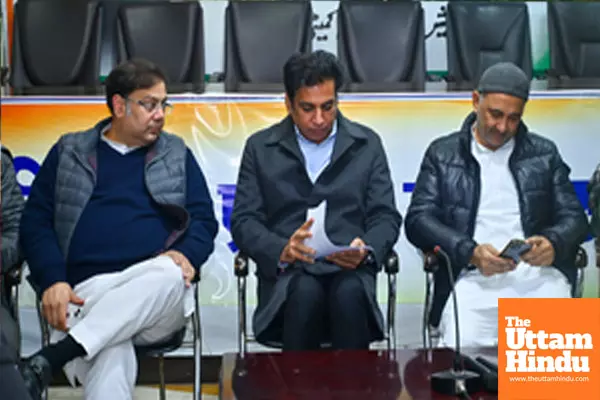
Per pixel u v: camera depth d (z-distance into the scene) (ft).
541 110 10.82
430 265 9.55
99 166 9.29
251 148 9.87
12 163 9.87
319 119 9.62
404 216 10.90
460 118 10.83
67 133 10.21
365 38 12.96
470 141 10.71
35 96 10.88
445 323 10.18
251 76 12.82
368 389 6.47
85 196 9.18
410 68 12.95
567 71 13.12
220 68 14.10
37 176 9.31
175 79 12.87
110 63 13.52
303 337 8.53
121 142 9.39
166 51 12.92
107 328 7.88
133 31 12.94
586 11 13.17
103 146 9.39
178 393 10.37
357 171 9.72
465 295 10.21
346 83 12.59
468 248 10.23
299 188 9.72
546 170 10.65
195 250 8.91
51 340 8.56
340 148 9.74
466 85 12.91
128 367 8.09
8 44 13.71
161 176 9.27
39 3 13.08
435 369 7.08
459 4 13.17
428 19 14.37
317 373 6.96
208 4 14.01
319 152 9.83
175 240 9.09
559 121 10.80
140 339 8.59
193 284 8.93
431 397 6.24
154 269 8.24
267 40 12.91
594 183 10.72
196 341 8.93
